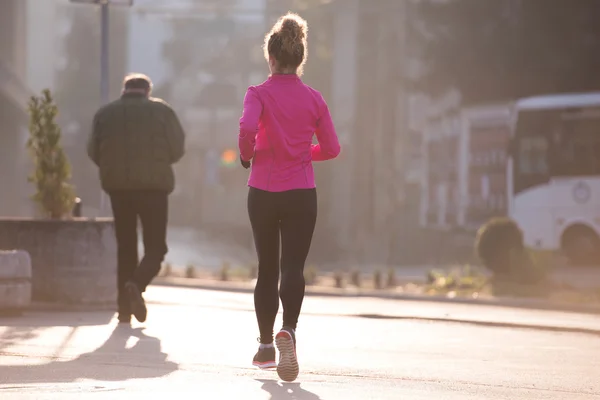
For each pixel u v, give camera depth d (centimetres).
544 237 5191
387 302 2975
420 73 7138
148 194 1934
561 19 6362
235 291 3284
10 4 8831
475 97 6581
